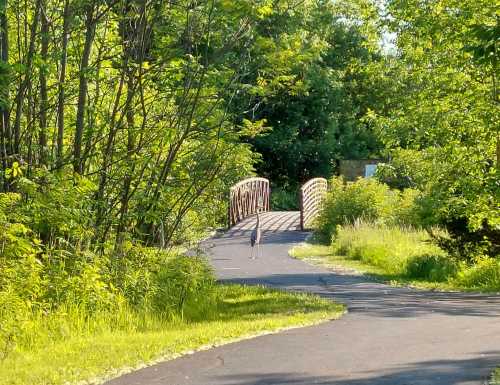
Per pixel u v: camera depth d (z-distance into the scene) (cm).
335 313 1792
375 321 1681
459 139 2698
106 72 1872
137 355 1248
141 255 1839
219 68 2108
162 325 1639
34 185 1512
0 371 1143
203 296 1888
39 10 1698
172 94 1864
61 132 1744
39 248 1570
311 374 1130
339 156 6662
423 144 2870
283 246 3703
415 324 1627
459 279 2606
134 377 1123
